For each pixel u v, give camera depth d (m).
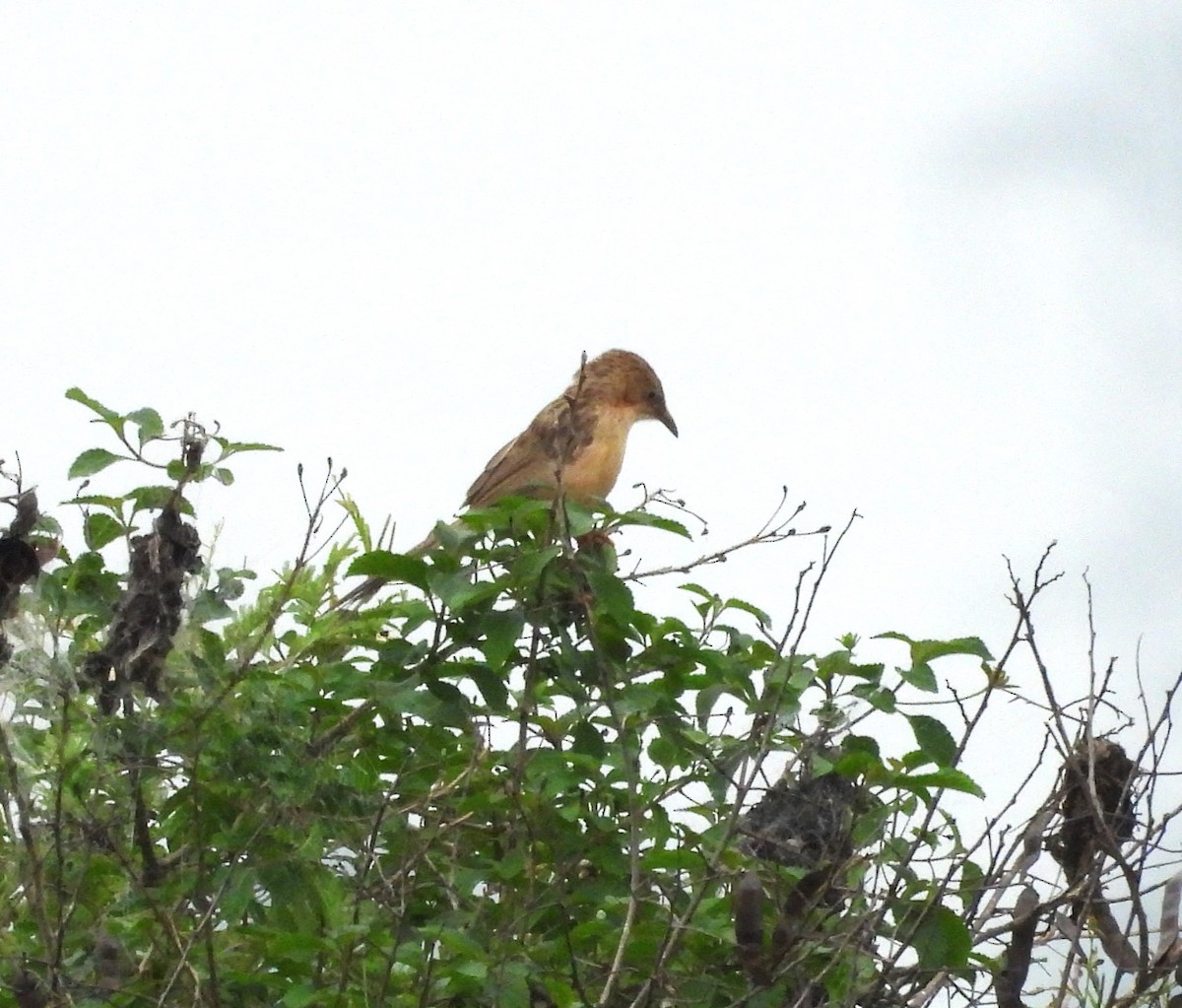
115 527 11.16
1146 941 10.51
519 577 10.76
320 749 11.27
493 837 11.43
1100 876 10.87
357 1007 10.12
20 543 10.01
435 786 11.34
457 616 10.96
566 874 11.05
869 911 10.38
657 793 11.37
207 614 10.80
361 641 11.73
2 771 10.59
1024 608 11.02
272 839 10.77
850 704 11.19
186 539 10.62
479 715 11.31
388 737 11.62
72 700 10.70
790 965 9.91
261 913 11.18
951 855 10.76
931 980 10.75
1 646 10.06
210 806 10.99
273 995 10.38
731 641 11.41
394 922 10.47
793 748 11.41
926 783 10.52
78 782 10.77
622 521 10.84
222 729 10.84
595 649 10.43
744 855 10.62
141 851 11.28
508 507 10.88
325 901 10.31
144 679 10.59
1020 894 10.63
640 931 10.41
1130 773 11.04
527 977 9.90
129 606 10.52
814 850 10.77
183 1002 10.48
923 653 11.04
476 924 10.48
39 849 10.63
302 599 11.82
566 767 10.55
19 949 10.18
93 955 10.59
